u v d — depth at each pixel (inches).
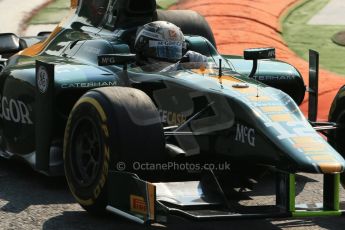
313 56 896.9
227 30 1740.9
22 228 737.0
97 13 1039.0
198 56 894.4
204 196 719.7
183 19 1109.1
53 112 861.8
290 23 1833.2
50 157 876.0
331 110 876.0
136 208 693.9
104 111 737.0
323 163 672.4
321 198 857.5
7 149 984.9
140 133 732.7
